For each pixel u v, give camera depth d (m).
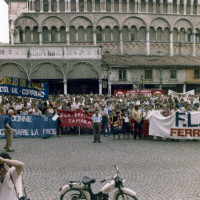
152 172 10.45
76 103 21.56
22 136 18.12
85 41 47.19
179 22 49.88
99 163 11.76
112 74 41.50
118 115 18.16
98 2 48.41
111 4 47.81
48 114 19.06
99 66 40.03
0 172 5.16
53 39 46.72
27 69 39.19
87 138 17.75
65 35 46.84
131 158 12.52
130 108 19.06
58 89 43.06
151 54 49.19
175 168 10.88
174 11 50.22
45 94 18.52
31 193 8.54
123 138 17.83
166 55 49.66
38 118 18.12
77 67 39.91
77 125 18.91
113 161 12.04
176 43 50.09
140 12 48.09
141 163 11.67
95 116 16.25
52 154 13.41
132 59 44.47
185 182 9.27
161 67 42.81
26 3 51.78
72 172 10.57
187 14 49.88
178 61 44.66
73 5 47.94
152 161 11.96
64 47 39.56
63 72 39.59
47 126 18.17
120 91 30.81
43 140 17.14
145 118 17.42
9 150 14.16
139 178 9.78
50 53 39.47
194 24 50.16
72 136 18.58
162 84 43.81
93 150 14.20
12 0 51.41
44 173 10.49
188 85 45.53
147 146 15.09
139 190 8.63
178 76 43.62
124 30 48.41
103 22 47.44
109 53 48.06
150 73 42.75
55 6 47.59
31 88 18.20
